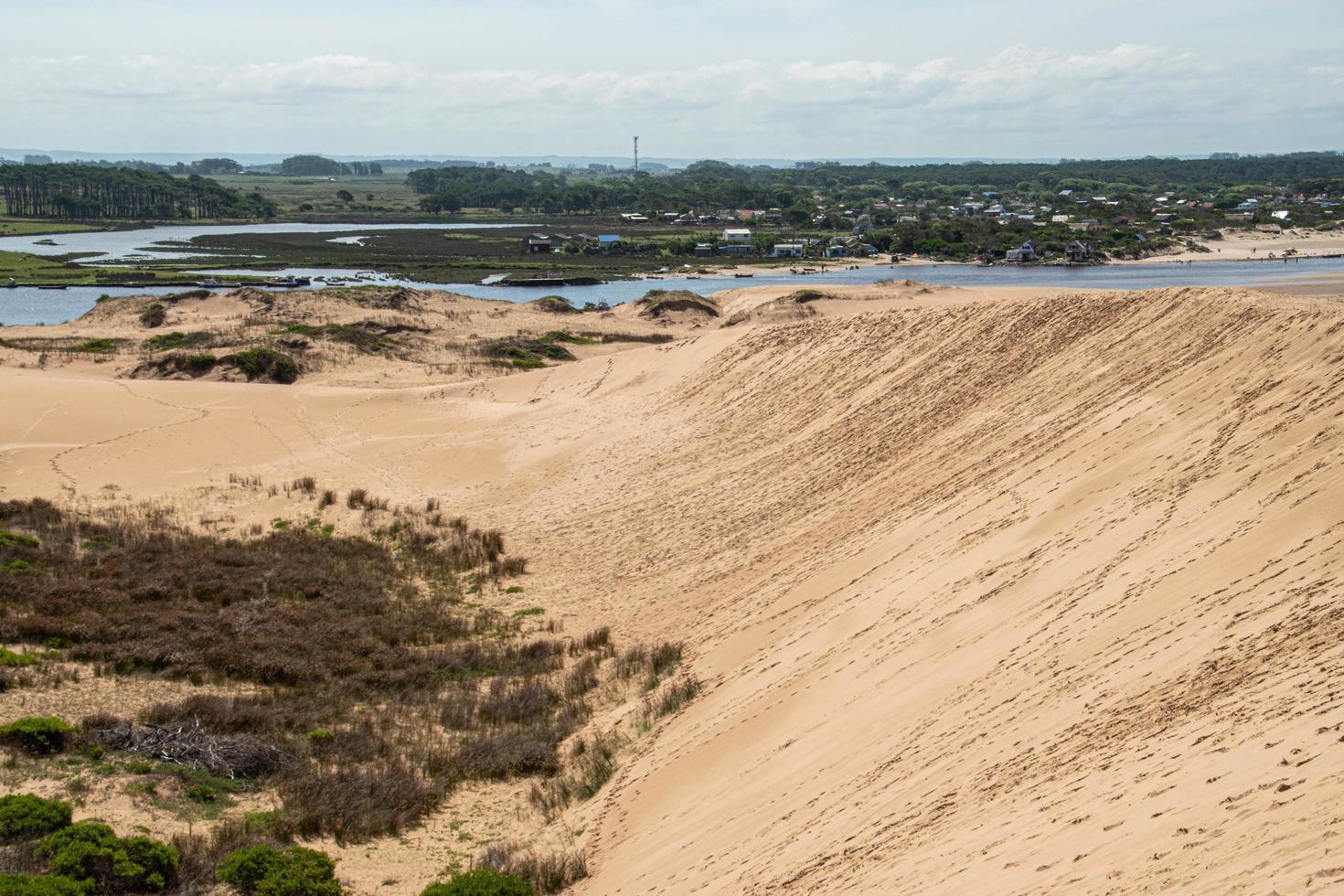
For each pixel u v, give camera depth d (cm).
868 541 2291
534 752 1772
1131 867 793
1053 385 2722
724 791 1439
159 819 1466
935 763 1226
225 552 2786
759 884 1112
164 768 1617
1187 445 1905
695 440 3588
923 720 1361
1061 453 2223
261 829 1469
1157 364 2461
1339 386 1773
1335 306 2238
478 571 2766
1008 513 2028
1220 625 1218
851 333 3884
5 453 3675
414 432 4116
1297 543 1315
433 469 3688
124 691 1920
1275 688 1009
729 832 1302
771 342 4206
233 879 1315
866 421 3153
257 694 1978
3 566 2511
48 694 1858
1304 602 1159
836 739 1431
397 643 2294
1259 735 927
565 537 2973
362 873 1405
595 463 3594
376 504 3309
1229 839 767
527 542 2970
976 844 978
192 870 1329
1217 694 1065
